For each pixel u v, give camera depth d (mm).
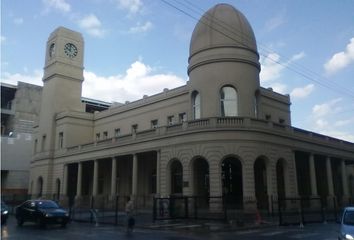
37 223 25672
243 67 36844
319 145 42094
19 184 70125
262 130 33031
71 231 21672
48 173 55219
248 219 27859
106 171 50719
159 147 36719
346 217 14062
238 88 36094
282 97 47281
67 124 54656
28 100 76062
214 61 36688
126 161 47188
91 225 26375
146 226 24344
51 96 58562
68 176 53500
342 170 46688
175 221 27562
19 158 71062
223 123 32281
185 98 42906
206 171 35094
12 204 52812
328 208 39531
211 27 37719
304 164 45281
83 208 44719
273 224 24891
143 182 43531
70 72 59812
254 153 32125
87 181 54125
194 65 38125
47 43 62562
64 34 60281
